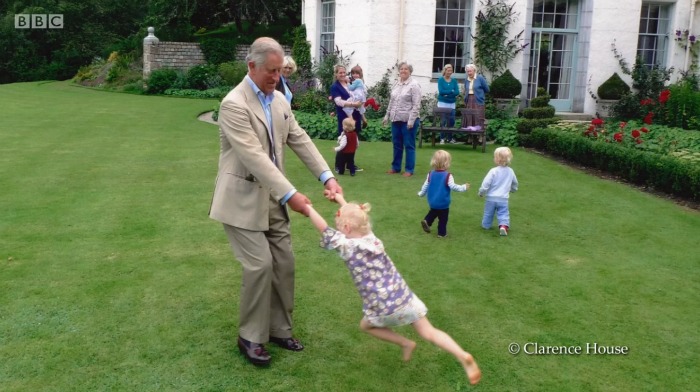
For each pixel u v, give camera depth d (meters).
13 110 14.91
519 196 7.52
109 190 7.14
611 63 14.69
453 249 5.46
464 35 14.46
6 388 3.13
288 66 6.61
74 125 12.56
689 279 4.89
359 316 4.08
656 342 3.83
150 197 6.86
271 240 3.51
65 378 3.24
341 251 3.18
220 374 3.34
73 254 5.03
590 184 8.30
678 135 10.80
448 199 5.69
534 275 4.89
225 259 5.01
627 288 4.67
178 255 5.07
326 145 10.81
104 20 34.53
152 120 13.70
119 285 4.44
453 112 11.48
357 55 14.38
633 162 8.38
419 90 8.20
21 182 7.42
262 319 3.41
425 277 4.79
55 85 25.34
